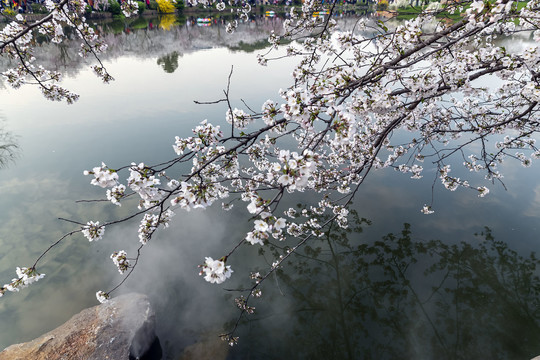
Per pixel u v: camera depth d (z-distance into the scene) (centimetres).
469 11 260
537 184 902
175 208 874
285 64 2450
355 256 738
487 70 354
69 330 498
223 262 238
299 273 702
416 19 344
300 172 220
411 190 920
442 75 344
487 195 873
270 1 8462
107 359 460
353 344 554
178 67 2456
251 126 1245
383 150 1059
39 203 866
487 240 745
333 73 318
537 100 373
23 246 716
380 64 327
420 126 598
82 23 410
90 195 907
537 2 349
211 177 321
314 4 437
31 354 459
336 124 243
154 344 523
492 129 530
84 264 683
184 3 8125
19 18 389
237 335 561
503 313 595
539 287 637
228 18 6925
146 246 745
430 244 752
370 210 859
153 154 1104
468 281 665
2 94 1828
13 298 600
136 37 3984
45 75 453
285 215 842
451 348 537
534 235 741
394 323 589
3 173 1002
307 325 586
